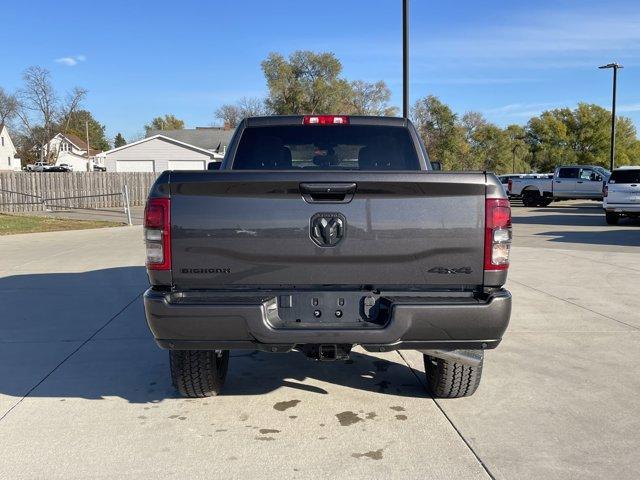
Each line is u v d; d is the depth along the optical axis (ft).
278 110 194.29
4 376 17.01
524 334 21.02
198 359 14.17
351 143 17.17
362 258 11.90
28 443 12.69
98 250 44.88
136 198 112.98
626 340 20.25
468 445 12.47
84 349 19.58
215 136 207.21
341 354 12.17
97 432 13.24
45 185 97.40
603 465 11.59
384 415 14.12
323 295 12.08
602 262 37.81
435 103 187.32
